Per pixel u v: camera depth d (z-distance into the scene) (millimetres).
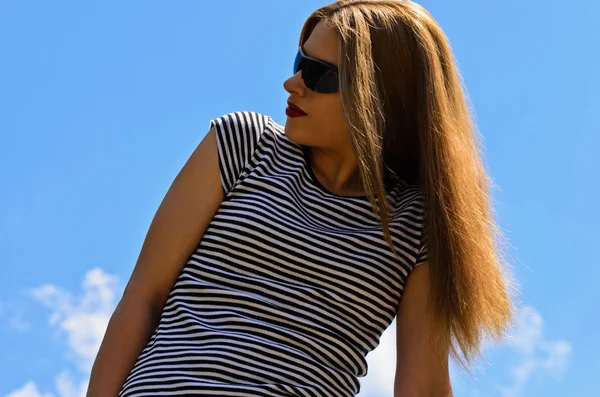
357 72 3223
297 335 2953
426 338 3211
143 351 2980
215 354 2842
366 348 3105
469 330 3225
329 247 3084
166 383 2799
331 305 3033
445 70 3430
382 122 3309
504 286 3355
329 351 2984
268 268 3025
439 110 3334
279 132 3336
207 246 3053
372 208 3201
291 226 3068
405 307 3244
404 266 3201
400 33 3348
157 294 3111
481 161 3465
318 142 3264
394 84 3338
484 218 3389
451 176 3291
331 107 3254
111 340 3012
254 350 2877
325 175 3354
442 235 3250
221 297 2977
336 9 3373
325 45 3289
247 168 3178
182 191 3139
